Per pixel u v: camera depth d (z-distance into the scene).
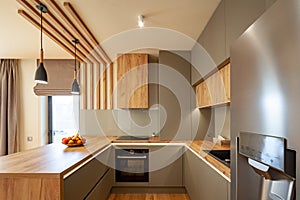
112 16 2.96
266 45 0.88
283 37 0.78
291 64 0.74
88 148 3.24
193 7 2.71
